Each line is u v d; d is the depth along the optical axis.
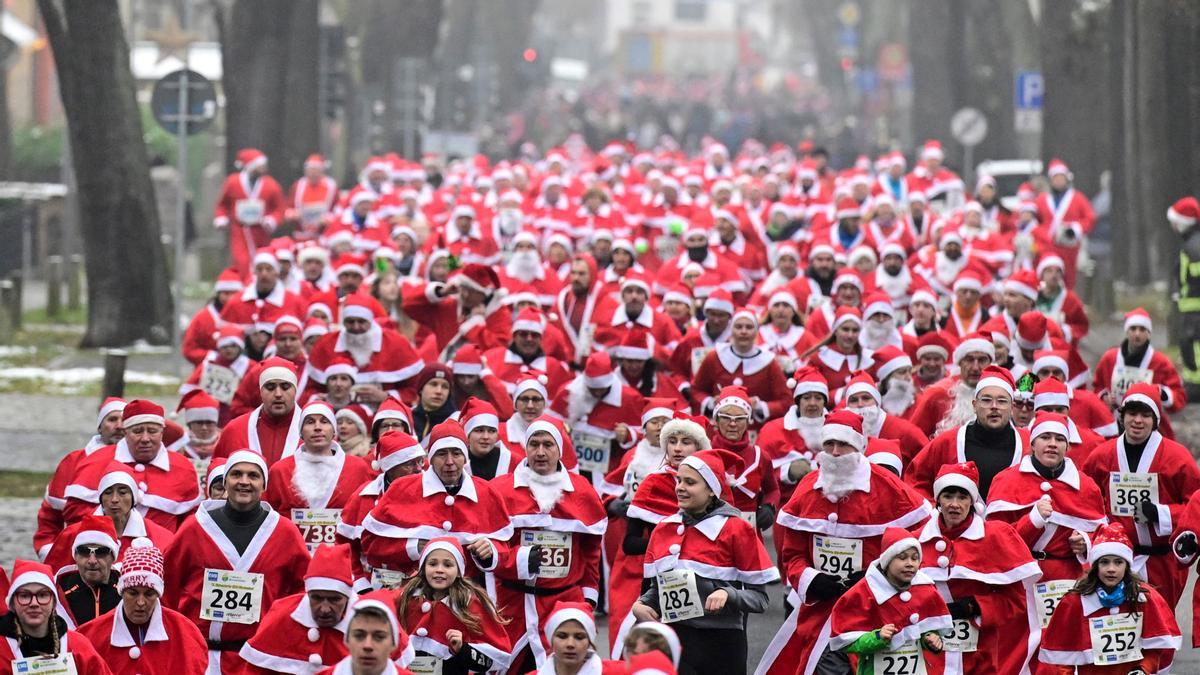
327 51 103.12
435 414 36.03
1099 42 111.81
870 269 56.44
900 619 25.50
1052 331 42.81
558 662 21.48
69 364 70.38
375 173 88.25
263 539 26.22
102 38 73.75
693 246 56.22
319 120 103.19
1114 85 101.38
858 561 27.30
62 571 26.89
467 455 29.80
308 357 40.28
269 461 31.81
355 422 33.41
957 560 26.88
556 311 51.00
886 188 85.50
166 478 30.56
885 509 27.27
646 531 28.83
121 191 74.38
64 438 54.72
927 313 44.88
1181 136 88.06
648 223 76.69
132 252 74.75
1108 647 26.75
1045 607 28.44
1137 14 88.38
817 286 52.56
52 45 74.19
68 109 74.31
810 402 34.06
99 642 24.22
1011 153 141.62
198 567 26.12
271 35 101.25
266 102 101.44
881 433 33.69
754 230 65.31
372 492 28.62
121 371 53.12
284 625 23.84
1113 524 26.83
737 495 31.69
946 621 25.56
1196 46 81.56
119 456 30.62
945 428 34.94
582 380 38.12
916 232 74.62
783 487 34.28
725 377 39.47
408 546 27.53
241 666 26.05
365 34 145.00
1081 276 90.50
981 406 29.97
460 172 102.69
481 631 26.33
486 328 44.28
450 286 44.97
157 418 30.55
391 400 32.50
